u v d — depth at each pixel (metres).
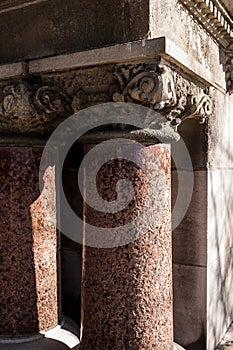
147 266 1.44
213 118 2.04
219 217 2.19
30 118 1.55
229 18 1.93
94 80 1.42
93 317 1.49
